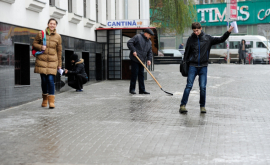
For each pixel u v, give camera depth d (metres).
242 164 4.98
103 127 7.19
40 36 9.33
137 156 5.34
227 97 11.46
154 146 5.85
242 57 35.91
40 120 7.85
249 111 9.05
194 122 7.66
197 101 10.55
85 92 12.70
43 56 9.35
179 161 5.11
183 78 17.58
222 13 51.50
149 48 12.18
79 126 7.28
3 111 8.97
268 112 8.94
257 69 23.42
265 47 37.72
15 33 9.69
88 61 15.95
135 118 8.07
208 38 8.82
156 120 7.85
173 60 35.66
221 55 39.53
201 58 8.77
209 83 15.48
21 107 9.59
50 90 9.41
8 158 5.23
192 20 42.22
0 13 9.22
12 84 9.56
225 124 7.50
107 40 17.80
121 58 17.88
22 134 6.61
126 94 12.09
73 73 12.86
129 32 18.22
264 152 5.54
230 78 17.64
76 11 14.86
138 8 23.56
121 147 5.80
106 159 5.20
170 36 52.41
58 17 12.77
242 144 5.98
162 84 15.05
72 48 13.87
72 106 9.70
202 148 5.74
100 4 18.45
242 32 51.19
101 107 9.52
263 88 13.79
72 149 5.69
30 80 10.56
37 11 11.18
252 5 50.31
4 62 9.15
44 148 5.74
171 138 6.33
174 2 40.53
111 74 18.05
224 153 5.48
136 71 12.10
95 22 17.11
